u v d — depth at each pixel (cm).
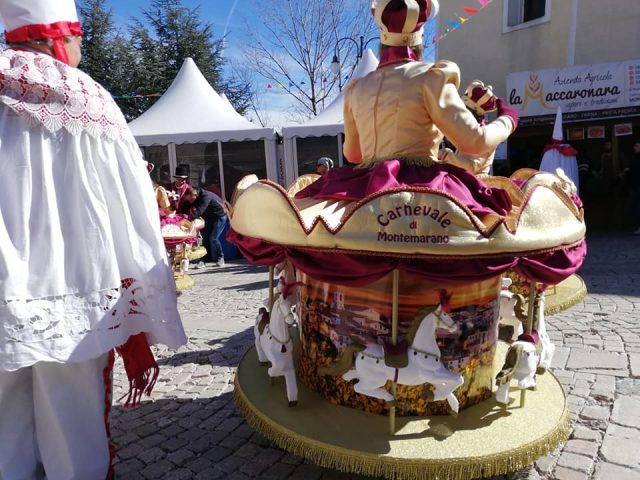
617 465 245
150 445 283
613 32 1091
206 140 1051
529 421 231
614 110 1015
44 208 198
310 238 201
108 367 236
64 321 198
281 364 248
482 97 299
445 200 187
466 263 197
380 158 243
